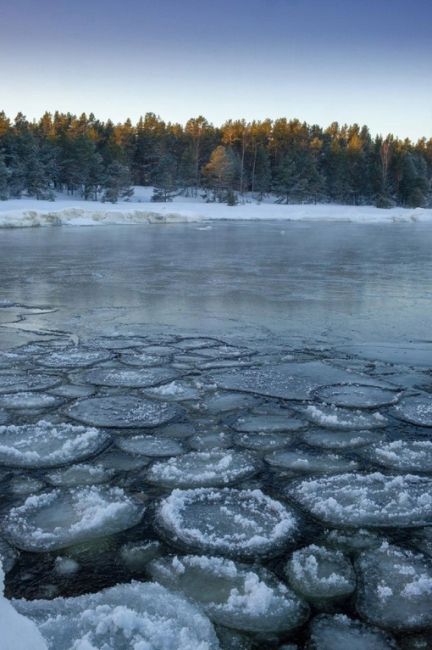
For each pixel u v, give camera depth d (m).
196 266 14.91
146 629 2.13
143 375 5.58
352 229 35.72
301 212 52.38
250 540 2.77
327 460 3.71
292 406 4.74
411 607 2.33
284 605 2.33
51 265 14.91
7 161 56.06
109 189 58.34
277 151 80.75
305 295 10.38
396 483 3.37
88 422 4.34
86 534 2.81
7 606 1.62
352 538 2.82
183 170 68.25
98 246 21.03
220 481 3.40
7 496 3.21
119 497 3.19
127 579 2.47
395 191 79.75
